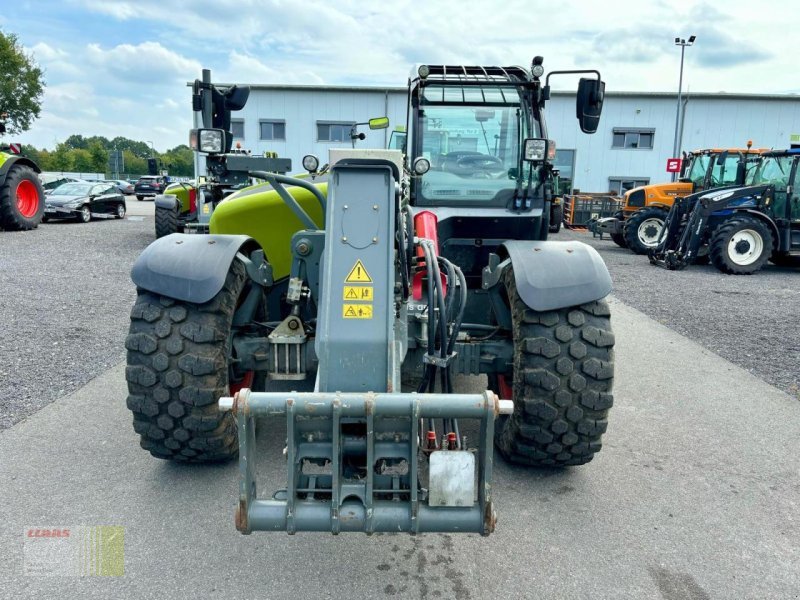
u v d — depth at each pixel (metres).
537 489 3.23
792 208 11.78
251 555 2.63
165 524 2.84
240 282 3.15
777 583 2.53
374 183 2.54
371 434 2.10
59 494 3.07
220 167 3.15
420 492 2.21
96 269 9.85
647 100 27.83
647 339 6.42
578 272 2.96
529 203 4.55
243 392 2.10
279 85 26.78
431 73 4.62
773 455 3.70
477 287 4.63
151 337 2.90
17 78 48.75
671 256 12.00
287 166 3.20
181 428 2.97
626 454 3.68
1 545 2.66
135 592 2.40
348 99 27.00
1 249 11.90
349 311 2.36
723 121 28.08
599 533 2.85
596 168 28.38
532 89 4.63
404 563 2.61
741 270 11.52
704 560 2.67
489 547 2.73
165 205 13.02
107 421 3.95
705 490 3.27
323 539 2.76
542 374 2.90
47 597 2.36
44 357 5.27
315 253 2.98
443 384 2.79
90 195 19.33
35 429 3.81
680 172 16.47
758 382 5.04
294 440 2.10
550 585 2.48
